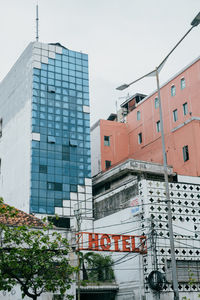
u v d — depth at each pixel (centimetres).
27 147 5538
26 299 3056
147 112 6419
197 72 5547
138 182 3938
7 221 3319
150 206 3769
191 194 3950
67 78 6038
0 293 2984
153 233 3497
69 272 2439
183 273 3650
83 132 5869
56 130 5684
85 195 5506
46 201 5259
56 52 6088
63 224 5238
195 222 3875
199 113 5388
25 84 6003
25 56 6169
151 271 3528
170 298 3516
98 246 3506
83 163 5688
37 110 5653
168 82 6047
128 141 6825
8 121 6378
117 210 4234
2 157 6362
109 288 3866
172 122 5828
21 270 2288
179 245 3709
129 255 3844
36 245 2344
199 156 4847
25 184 5397
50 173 5419
